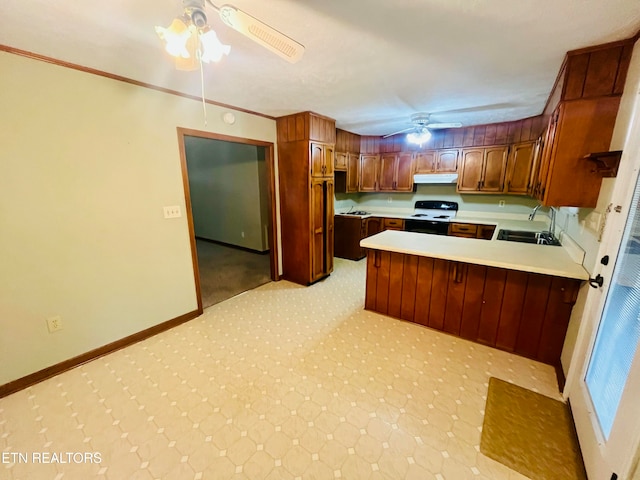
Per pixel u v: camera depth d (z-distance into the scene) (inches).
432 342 99.7
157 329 106.3
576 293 80.7
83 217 84.8
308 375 83.0
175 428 65.2
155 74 85.5
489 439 62.4
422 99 111.7
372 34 61.6
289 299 136.6
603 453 49.0
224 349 96.0
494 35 62.2
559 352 86.1
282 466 56.7
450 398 74.1
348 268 185.8
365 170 211.8
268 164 144.9
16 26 58.8
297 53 49.4
